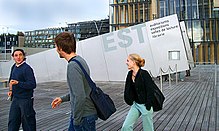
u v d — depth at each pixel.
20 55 4.23
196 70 31.19
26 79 4.11
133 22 47.56
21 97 4.10
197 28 40.91
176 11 42.06
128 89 4.04
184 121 6.39
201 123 6.15
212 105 8.60
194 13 41.03
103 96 2.71
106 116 2.65
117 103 9.45
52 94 12.63
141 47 18.28
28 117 4.11
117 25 48.88
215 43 40.03
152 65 17.98
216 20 39.97
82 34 82.62
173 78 19.50
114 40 19.06
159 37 17.94
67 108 8.52
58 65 21.16
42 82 19.77
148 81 3.87
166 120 6.52
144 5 46.84
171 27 17.77
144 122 3.90
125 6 48.44
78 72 2.53
